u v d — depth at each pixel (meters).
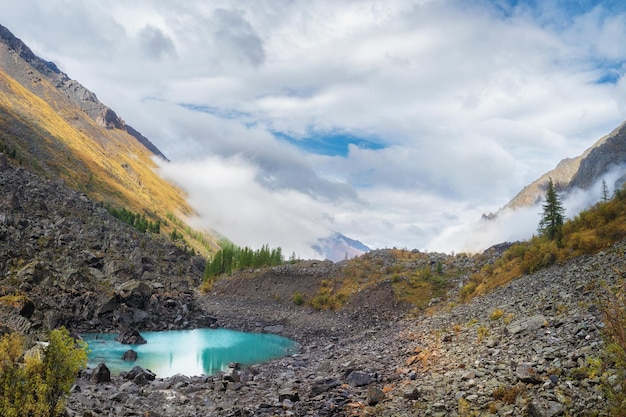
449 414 20.03
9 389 19.39
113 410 27.48
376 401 25.67
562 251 62.22
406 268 128.12
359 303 112.38
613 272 40.72
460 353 33.34
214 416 27.64
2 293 78.94
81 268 108.81
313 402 28.48
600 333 22.77
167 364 61.94
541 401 17.44
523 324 32.88
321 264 151.12
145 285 106.31
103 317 90.50
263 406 28.59
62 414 21.64
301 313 118.06
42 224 124.50
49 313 78.31
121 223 178.38
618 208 63.84
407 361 37.41
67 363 20.80
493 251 125.75
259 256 174.50
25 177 162.50
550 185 81.19
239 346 82.62
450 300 91.31
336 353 61.56
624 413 13.97
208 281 155.75
